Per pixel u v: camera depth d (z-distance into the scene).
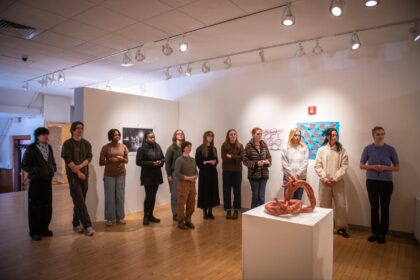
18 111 8.93
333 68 4.74
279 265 2.10
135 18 3.56
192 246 3.74
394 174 4.23
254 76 5.55
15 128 10.84
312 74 4.93
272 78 5.34
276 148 5.27
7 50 4.82
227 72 5.90
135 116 5.62
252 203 4.83
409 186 4.15
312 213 2.31
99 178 4.95
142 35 4.12
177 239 4.01
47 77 6.66
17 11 3.39
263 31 3.94
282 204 2.29
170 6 3.24
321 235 2.14
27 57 5.20
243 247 2.27
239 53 4.88
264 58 5.16
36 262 3.23
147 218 4.77
